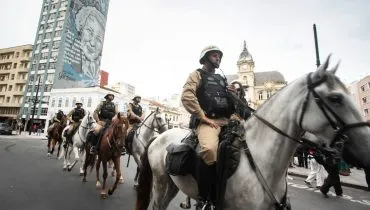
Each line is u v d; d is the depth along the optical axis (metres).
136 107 8.12
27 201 4.76
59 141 12.23
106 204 4.95
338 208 5.94
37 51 57.53
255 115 2.32
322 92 1.80
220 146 2.23
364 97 41.97
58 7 57.06
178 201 5.61
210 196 2.30
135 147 6.79
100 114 7.36
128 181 7.51
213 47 2.69
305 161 14.19
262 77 70.44
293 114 1.99
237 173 2.13
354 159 1.65
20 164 9.20
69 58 55.62
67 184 6.51
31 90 55.59
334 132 1.72
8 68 62.47
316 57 11.59
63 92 47.97
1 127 30.77
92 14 62.25
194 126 2.70
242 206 2.07
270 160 2.08
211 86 2.58
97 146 6.34
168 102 72.44
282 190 2.13
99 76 64.50
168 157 2.74
